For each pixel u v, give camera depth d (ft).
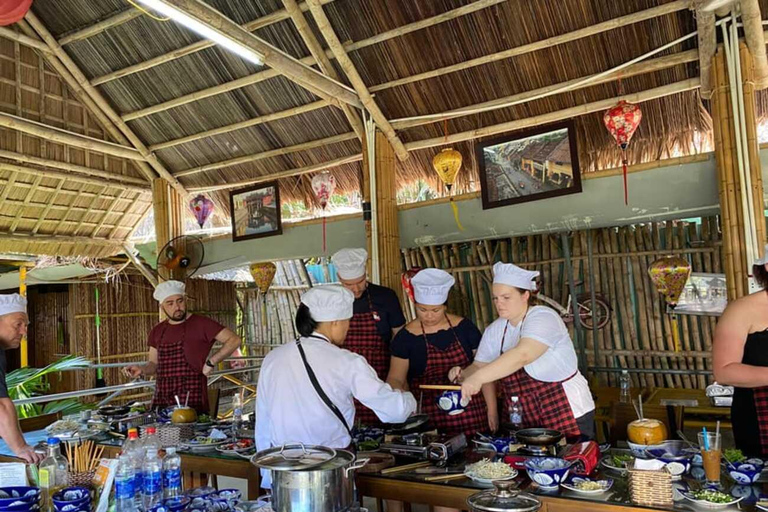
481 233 17.84
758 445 8.07
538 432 8.64
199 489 7.69
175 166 22.82
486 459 8.06
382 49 16.76
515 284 9.37
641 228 18.49
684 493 6.84
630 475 6.79
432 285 10.92
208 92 18.99
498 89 16.93
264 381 8.20
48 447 7.88
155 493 7.37
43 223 22.08
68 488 7.32
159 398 14.08
